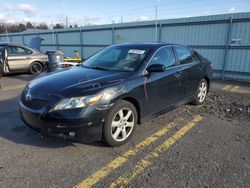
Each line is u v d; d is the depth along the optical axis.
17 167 2.94
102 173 2.83
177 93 4.62
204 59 5.79
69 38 17.02
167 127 4.25
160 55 4.27
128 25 12.73
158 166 2.98
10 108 5.37
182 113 5.04
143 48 4.28
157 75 4.03
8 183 2.63
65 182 2.66
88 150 3.37
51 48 18.98
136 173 2.83
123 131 3.53
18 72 10.48
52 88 3.26
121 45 4.68
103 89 3.21
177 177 2.75
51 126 3.04
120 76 3.58
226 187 2.57
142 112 3.83
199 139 3.77
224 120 4.66
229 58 9.51
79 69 4.13
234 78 9.52
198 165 3.00
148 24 11.77
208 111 5.20
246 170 2.89
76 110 2.99
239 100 6.21
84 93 3.08
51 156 3.21
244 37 8.95
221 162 3.07
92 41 15.29
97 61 4.41
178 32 10.76
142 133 3.98
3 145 3.52
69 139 3.07
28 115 3.25
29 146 3.49
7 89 7.53
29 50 10.67
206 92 5.90
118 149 3.42
